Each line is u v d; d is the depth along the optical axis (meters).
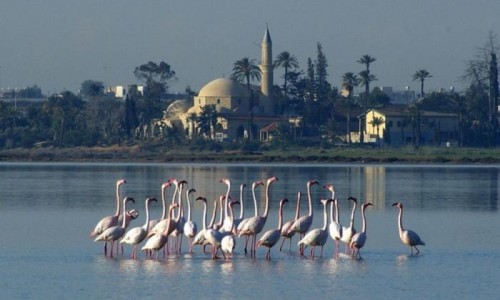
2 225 62.25
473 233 59.06
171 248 50.16
